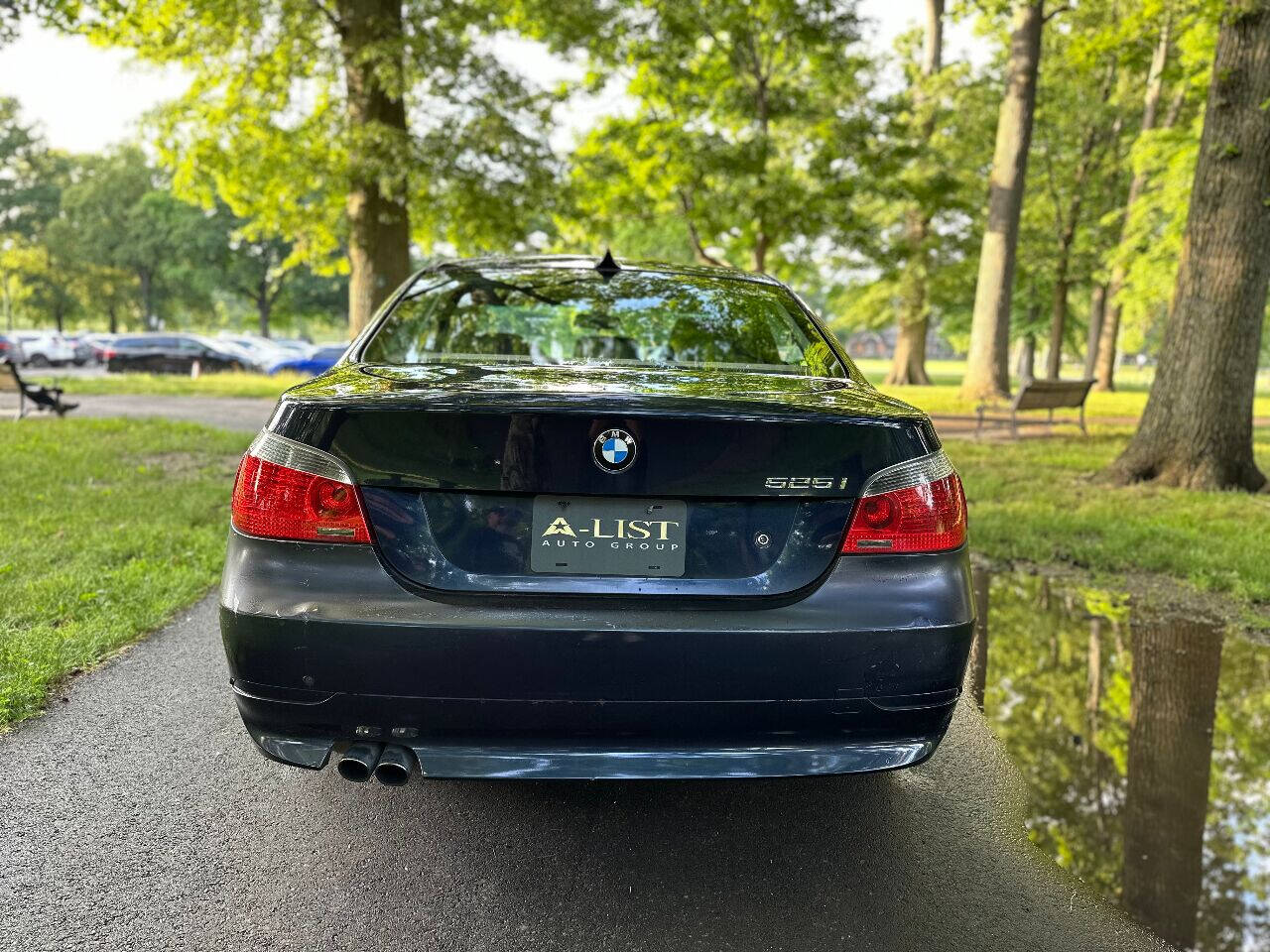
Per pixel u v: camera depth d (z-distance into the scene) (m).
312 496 1.95
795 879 2.19
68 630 3.77
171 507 6.37
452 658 1.91
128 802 2.51
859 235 21.67
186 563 4.94
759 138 19.47
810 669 1.94
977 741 2.96
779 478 1.96
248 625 1.94
